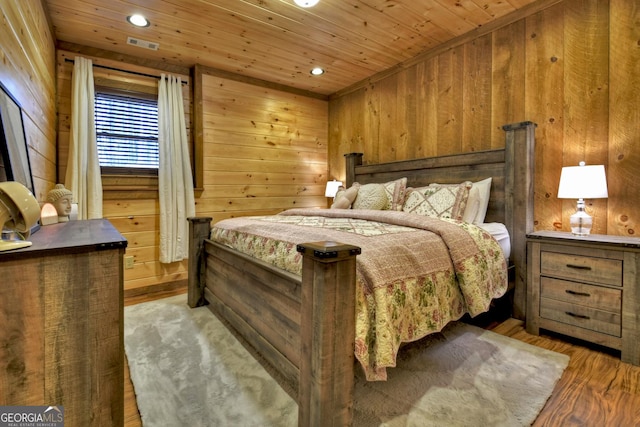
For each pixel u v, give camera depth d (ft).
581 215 6.99
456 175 9.45
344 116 14.12
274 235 5.93
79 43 9.51
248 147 12.68
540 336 6.92
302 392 3.92
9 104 4.23
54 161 8.82
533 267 7.06
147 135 10.72
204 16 8.37
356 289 4.05
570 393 4.87
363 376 5.34
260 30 9.14
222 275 7.73
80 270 2.85
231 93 12.21
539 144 8.27
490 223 8.29
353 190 10.43
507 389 4.96
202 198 11.63
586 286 6.31
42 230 3.94
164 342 6.59
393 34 9.57
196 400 4.76
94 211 9.41
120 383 3.08
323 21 8.78
